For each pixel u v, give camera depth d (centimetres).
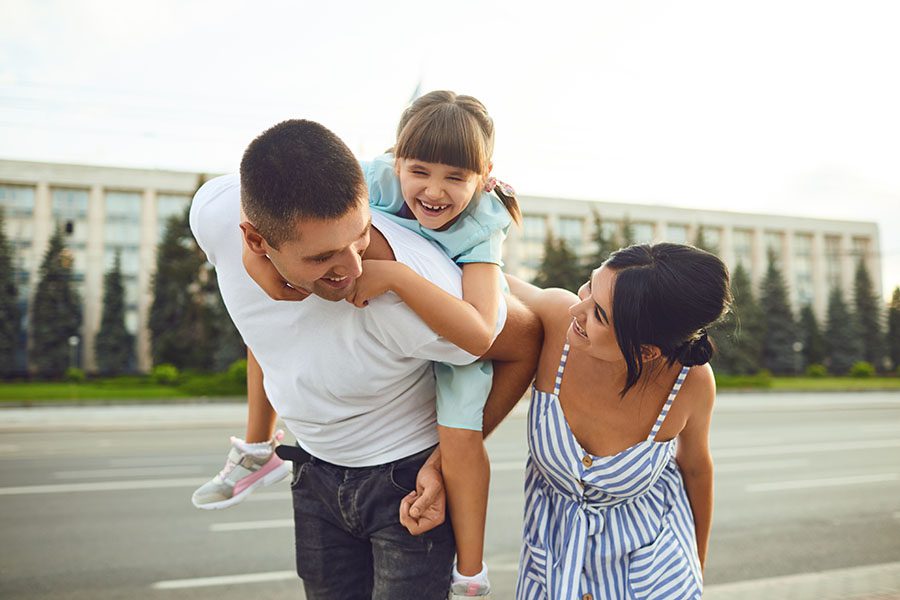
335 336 146
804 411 2225
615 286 151
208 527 657
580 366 169
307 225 117
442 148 154
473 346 143
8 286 4138
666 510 181
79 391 3038
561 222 5166
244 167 122
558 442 171
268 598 473
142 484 872
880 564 567
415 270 144
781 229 5788
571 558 170
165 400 2539
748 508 776
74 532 637
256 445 195
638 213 5347
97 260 4628
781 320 4803
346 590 179
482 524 166
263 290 146
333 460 170
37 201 4572
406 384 160
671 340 153
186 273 3819
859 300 5312
